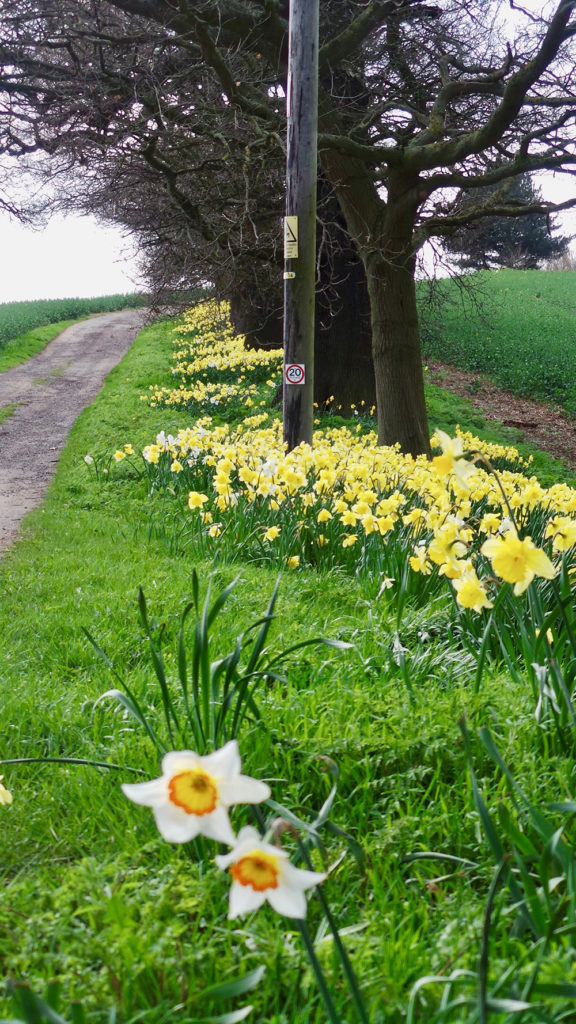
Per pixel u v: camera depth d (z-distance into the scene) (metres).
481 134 11.83
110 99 13.77
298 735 3.37
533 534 6.44
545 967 1.72
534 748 3.08
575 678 3.34
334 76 15.05
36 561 7.48
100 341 40.09
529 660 3.67
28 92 14.67
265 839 1.35
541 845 2.56
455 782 3.04
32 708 3.99
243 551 7.66
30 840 2.89
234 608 5.80
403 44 14.75
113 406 20.17
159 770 2.97
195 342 32.19
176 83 14.05
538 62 10.76
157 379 23.88
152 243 15.73
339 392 19.06
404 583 5.14
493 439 21.50
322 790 3.05
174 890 2.26
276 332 26.72
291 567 7.02
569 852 2.00
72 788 3.19
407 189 13.49
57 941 2.14
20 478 13.14
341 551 7.34
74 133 14.31
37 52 14.62
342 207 14.52
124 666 4.72
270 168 14.48
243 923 2.26
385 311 14.24
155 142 13.01
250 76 14.12
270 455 8.01
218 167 13.80
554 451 21.95
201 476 10.50
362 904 2.44
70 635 5.26
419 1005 1.88
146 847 2.56
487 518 4.14
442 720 3.32
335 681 4.05
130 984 1.95
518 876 2.42
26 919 2.23
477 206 14.38
